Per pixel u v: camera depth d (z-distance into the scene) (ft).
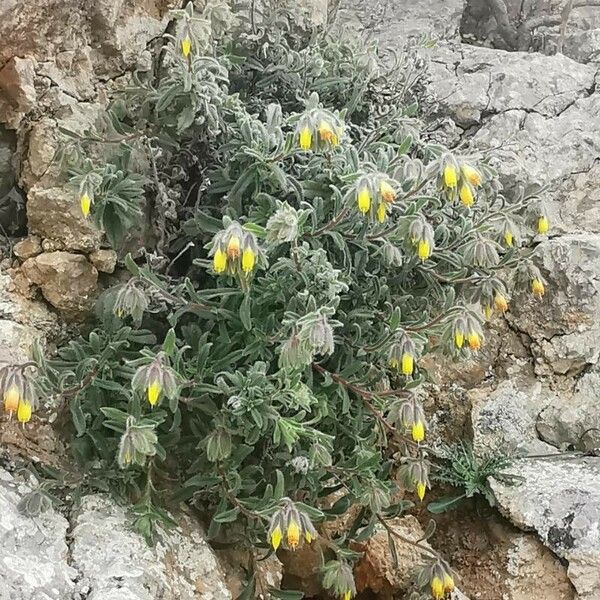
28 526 1.09
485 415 1.70
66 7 1.31
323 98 1.56
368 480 1.31
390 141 1.50
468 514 1.63
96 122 1.35
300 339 1.07
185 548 1.24
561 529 1.46
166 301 1.27
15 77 1.28
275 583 1.39
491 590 1.51
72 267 1.30
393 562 1.48
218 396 1.26
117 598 1.02
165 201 1.32
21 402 1.02
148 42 1.44
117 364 1.21
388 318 1.31
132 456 1.06
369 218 1.20
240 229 1.03
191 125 1.35
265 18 1.57
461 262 1.39
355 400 1.35
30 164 1.32
